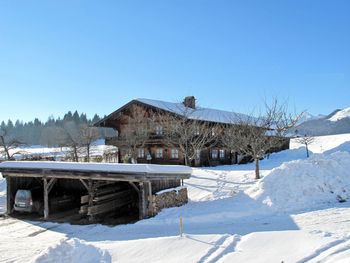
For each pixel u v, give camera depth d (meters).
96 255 10.05
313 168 18.45
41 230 15.59
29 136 120.62
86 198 17.39
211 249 10.22
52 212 19.23
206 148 33.88
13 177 19.56
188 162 31.86
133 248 10.84
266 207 16.14
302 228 12.45
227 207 16.48
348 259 8.14
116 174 16.02
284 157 41.50
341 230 11.59
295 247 9.90
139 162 38.50
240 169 30.22
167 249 10.52
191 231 13.55
